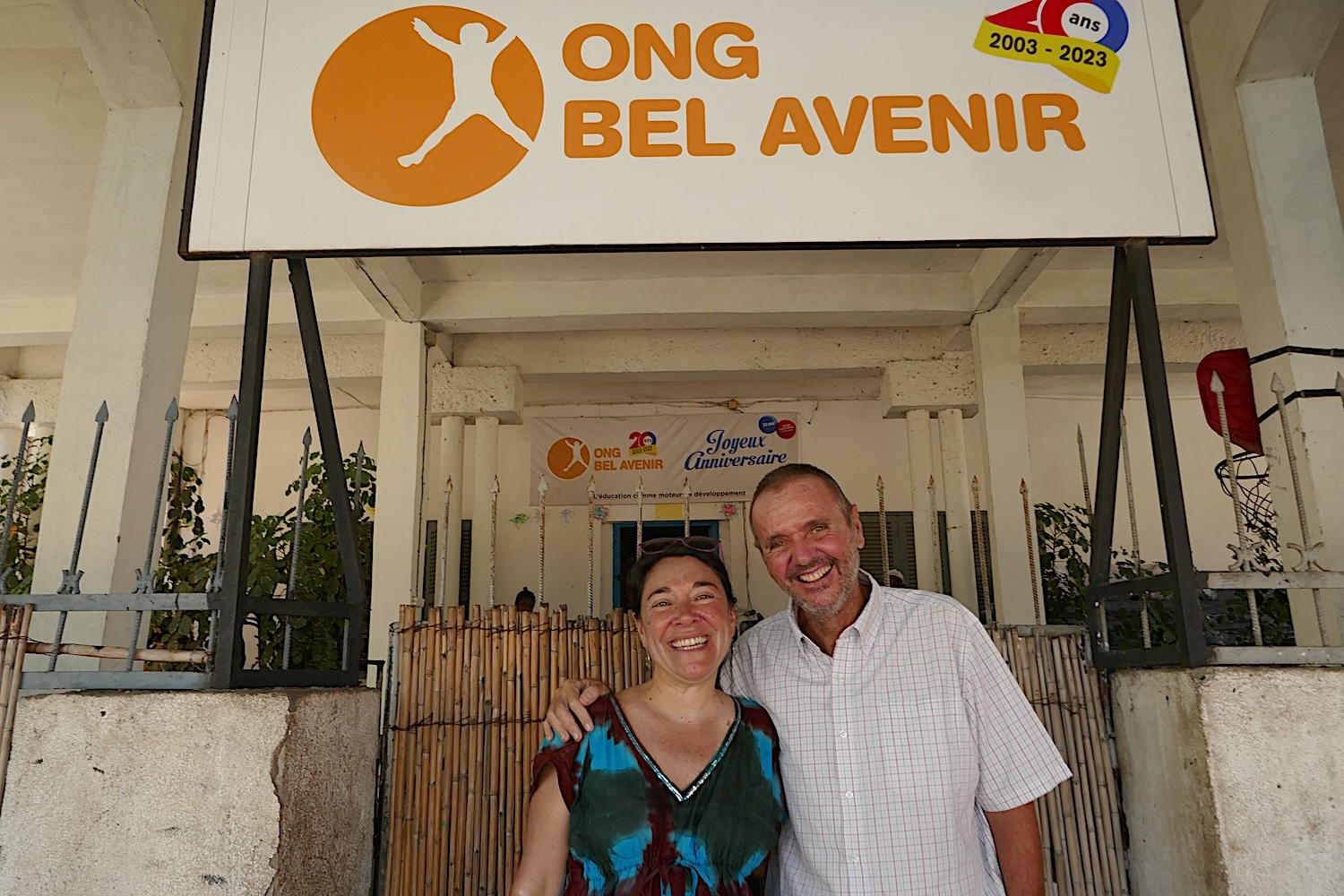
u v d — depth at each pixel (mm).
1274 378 2262
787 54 2324
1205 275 6191
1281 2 3250
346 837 2102
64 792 1840
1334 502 3121
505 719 2400
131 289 3262
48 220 5594
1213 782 1834
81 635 2949
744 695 2051
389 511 5781
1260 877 1789
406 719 2387
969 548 6836
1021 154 2266
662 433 8406
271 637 4918
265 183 2236
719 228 2227
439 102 2295
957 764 1862
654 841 1686
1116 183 2244
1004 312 6133
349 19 2336
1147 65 2314
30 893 1807
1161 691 2045
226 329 6578
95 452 2123
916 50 2322
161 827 1810
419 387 6047
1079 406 8164
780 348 7137
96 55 3309
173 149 3400
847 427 8398
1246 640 5410
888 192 2244
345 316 6277
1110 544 2426
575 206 2236
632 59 2320
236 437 2068
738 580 8141
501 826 2346
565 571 8156
